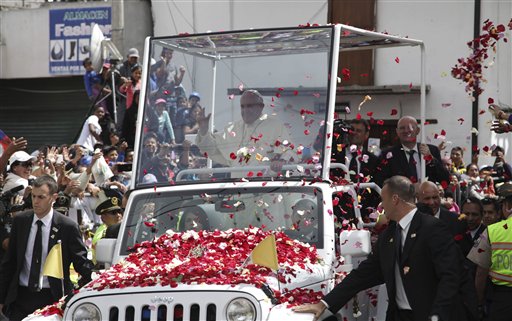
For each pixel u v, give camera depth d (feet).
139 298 23.48
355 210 29.78
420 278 24.44
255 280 23.41
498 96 68.59
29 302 29.78
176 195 28.35
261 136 29.40
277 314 22.80
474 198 34.22
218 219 27.71
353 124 35.91
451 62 71.46
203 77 30.68
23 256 29.81
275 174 28.73
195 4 77.77
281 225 27.20
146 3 78.84
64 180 38.63
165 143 29.94
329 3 74.33
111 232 32.86
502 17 70.03
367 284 25.07
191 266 24.45
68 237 30.07
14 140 35.09
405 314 24.88
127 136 54.49
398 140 37.04
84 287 24.67
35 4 88.53
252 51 30.32
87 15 82.89
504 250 29.12
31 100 85.87
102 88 58.80
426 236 24.45
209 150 29.86
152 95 30.30
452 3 71.41
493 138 68.59
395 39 34.55
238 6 76.69
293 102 29.32
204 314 22.95
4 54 85.92
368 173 35.55
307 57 29.55
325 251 26.12
